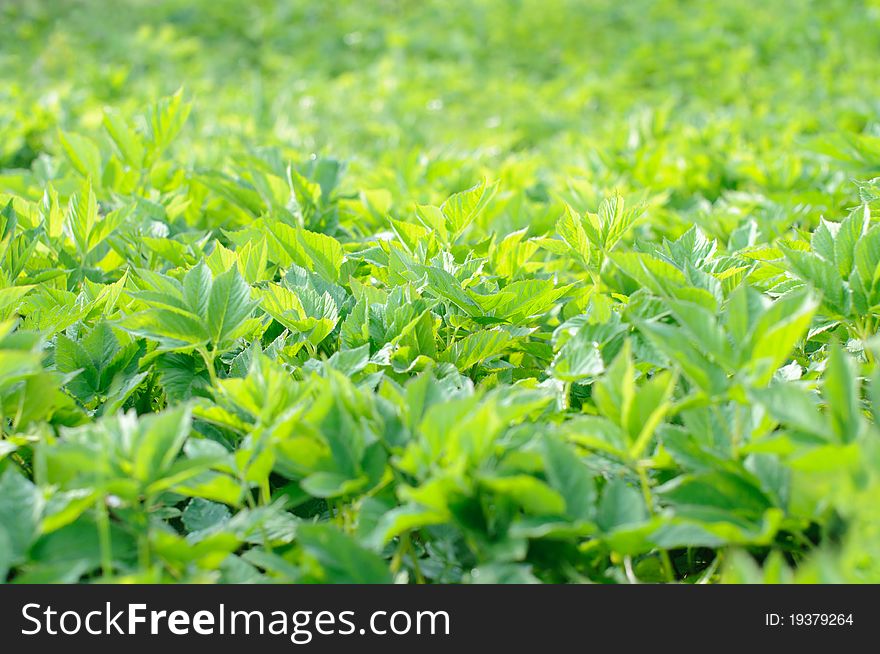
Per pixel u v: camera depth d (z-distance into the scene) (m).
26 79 8.58
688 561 1.65
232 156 3.21
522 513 1.42
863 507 1.22
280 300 1.91
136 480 1.32
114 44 9.60
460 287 1.95
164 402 2.00
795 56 8.14
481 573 1.28
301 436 1.48
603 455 1.56
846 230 1.86
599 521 1.34
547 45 10.32
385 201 3.04
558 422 1.62
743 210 3.12
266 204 2.87
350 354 1.70
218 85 8.88
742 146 4.38
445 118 7.13
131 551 1.38
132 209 2.57
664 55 8.84
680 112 7.06
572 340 1.67
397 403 1.52
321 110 6.75
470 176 3.66
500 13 11.19
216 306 1.71
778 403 1.30
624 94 7.81
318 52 10.19
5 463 1.56
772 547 1.46
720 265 2.12
